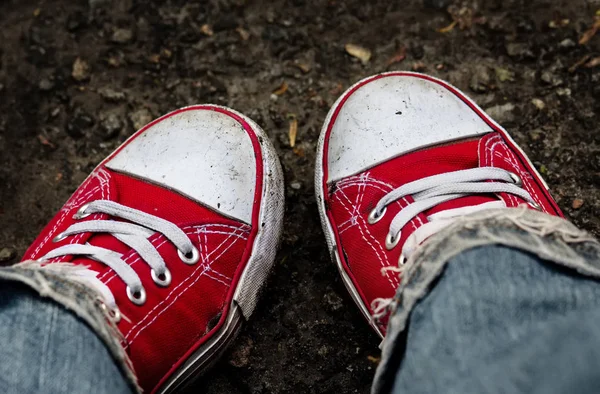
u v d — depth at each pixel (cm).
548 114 45
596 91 45
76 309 33
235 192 41
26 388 32
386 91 43
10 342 33
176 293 39
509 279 32
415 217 39
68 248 39
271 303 43
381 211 41
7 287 33
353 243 41
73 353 33
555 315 32
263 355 43
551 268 33
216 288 40
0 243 45
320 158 43
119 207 40
